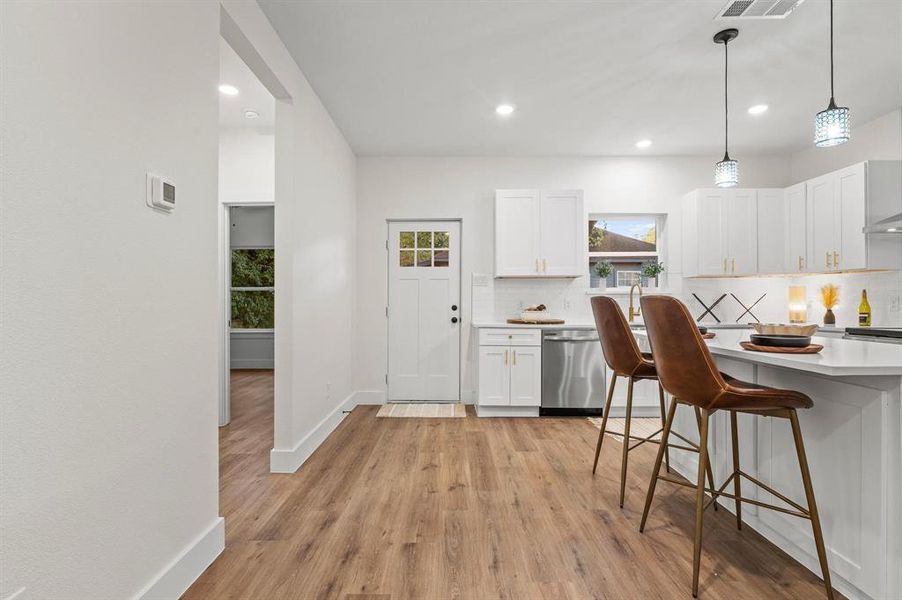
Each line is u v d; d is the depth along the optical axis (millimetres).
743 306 4840
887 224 3289
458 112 3787
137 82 1426
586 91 3402
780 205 4520
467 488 2627
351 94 3449
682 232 4875
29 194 1053
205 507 1845
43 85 1089
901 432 1445
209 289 1876
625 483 2561
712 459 2449
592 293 4898
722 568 1822
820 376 1764
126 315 1378
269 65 2541
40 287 1081
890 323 3768
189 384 1731
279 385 2924
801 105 3648
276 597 1648
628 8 2432
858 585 1571
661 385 2016
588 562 1876
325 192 3697
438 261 5004
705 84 3289
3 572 993
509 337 4344
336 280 4051
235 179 4152
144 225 1459
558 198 4617
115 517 1333
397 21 2545
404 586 1716
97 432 1263
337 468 2955
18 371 1025
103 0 1279
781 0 2342
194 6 1760
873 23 2551
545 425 4051
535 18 2521
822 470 1746
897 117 3764
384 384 4930
